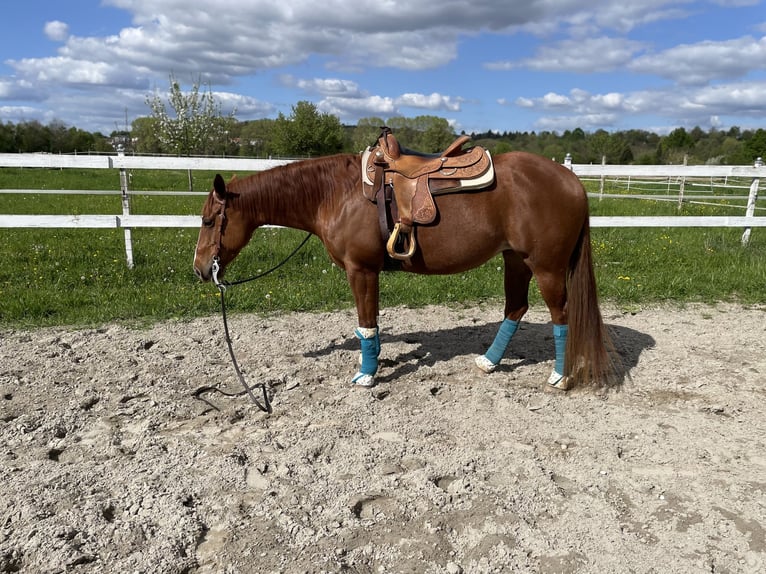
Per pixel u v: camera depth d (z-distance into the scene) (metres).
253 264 7.06
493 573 2.23
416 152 3.73
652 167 7.99
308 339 4.92
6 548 2.31
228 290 6.06
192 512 2.58
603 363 3.76
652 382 4.06
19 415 3.50
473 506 2.62
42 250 7.77
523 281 4.02
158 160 6.69
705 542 2.40
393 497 2.69
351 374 4.17
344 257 3.76
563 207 3.47
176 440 3.24
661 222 7.83
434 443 3.19
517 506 2.62
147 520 2.51
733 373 4.22
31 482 2.77
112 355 4.48
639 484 2.81
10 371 4.11
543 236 3.50
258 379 4.07
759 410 3.62
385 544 2.38
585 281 3.64
